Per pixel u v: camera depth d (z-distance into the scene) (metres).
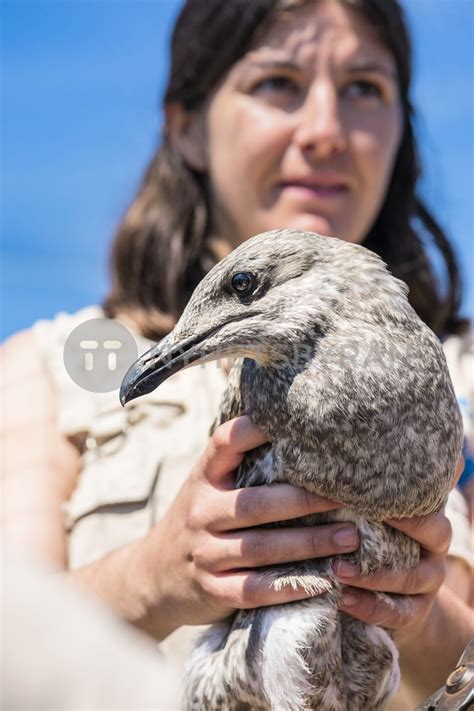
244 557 2.27
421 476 2.16
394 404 2.15
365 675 2.32
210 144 3.73
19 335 3.91
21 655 0.71
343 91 3.60
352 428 2.15
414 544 2.29
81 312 3.88
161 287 3.74
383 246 4.08
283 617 2.22
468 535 3.18
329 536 2.19
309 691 2.19
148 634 2.67
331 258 2.34
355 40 3.57
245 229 3.70
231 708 2.31
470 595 3.14
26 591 0.76
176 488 3.21
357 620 2.31
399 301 2.28
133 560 2.70
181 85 3.80
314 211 3.56
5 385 3.63
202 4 3.69
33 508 3.28
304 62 3.51
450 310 4.05
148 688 0.71
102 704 0.70
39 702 0.69
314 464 2.18
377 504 2.16
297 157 3.52
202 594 2.38
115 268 3.81
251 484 2.34
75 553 3.20
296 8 3.55
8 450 3.44
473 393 3.61
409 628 2.54
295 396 2.20
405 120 4.02
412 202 4.09
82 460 3.42
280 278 2.35
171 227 3.80
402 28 3.73
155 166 3.96
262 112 3.54
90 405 3.43
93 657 0.72
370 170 3.59
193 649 2.51
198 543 2.38
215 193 3.79
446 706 1.86
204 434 3.28
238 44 3.55
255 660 2.23
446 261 4.14
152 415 3.34
